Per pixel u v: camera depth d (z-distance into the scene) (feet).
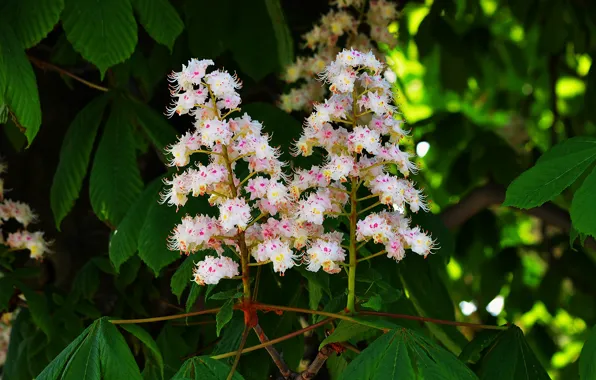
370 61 3.11
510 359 3.38
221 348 3.85
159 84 5.32
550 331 7.30
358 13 4.56
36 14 3.71
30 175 5.47
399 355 2.96
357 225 3.12
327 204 3.09
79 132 4.34
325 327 3.76
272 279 4.17
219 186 3.12
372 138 3.07
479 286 7.21
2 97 3.57
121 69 4.61
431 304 4.47
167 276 5.00
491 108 8.18
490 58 7.16
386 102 3.12
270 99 5.36
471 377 2.96
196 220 3.13
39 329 4.65
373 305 3.07
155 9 3.88
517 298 6.61
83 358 3.07
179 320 4.67
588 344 3.12
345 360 4.02
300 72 4.32
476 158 6.41
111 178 4.24
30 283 5.36
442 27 6.24
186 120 5.33
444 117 6.69
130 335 4.85
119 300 4.82
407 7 6.56
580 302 6.84
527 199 3.15
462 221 6.19
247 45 4.83
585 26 6.20
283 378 3.23
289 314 4.14
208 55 4.84
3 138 5.57
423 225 4.33
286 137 4.08
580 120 6.67
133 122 4.33
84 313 4.66
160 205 3.88
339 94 3.13
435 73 7.91
